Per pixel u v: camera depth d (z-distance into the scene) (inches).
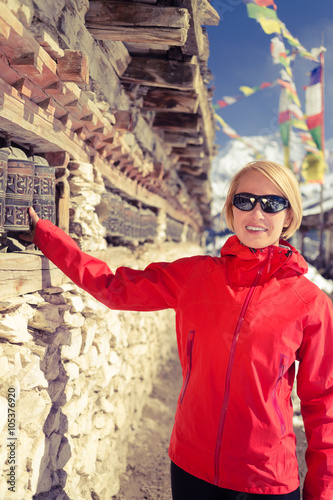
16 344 65.3
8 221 72.8
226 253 59.3
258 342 52.1
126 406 138.0
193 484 53.7
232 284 56.0
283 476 52.2
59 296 83.3
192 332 56.3
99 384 105.2
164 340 245.1
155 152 200.5
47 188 83.4
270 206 55.5
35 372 66.9
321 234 748.6
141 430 151.9
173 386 206.7
